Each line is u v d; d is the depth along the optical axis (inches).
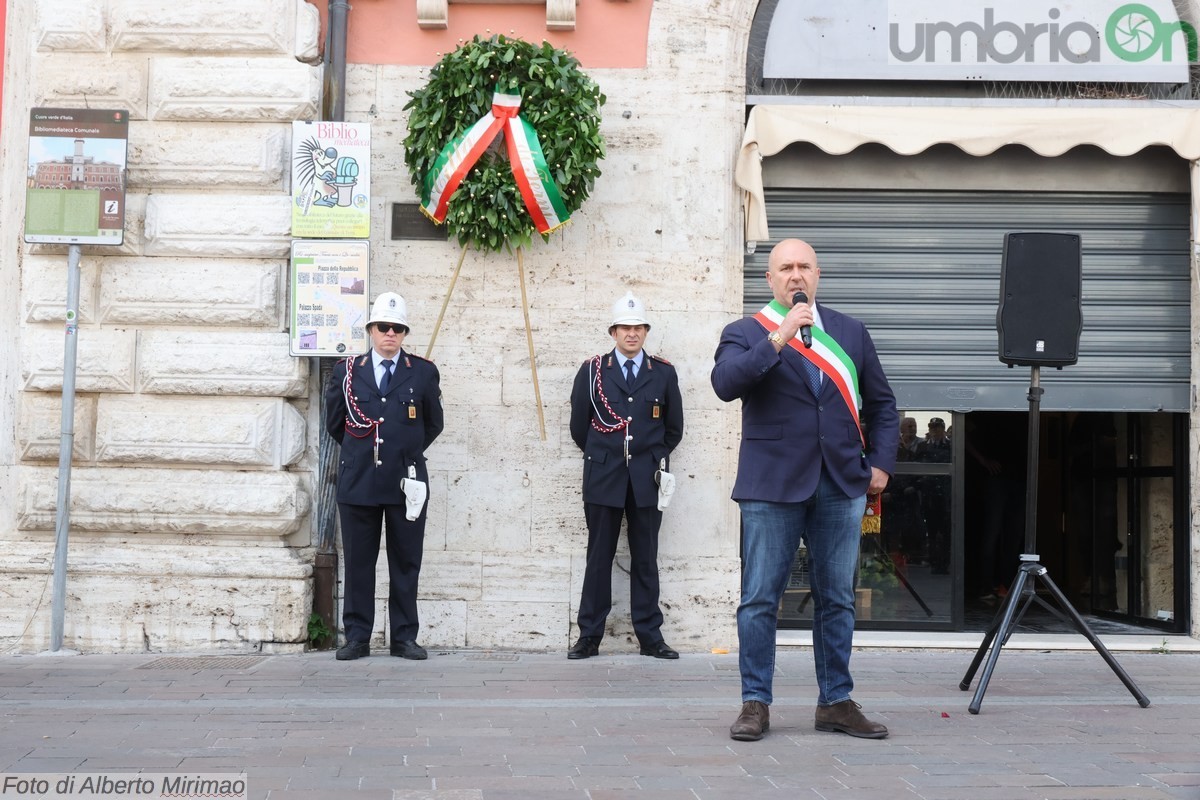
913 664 287.1
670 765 180.2
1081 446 380.5
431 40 311.6
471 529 305.3
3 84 306.8
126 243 296.4
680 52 311.1
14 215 305.4
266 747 188.9
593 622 291.7
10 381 303.0
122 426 296.2
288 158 301.3
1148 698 240.7
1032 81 316.8
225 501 294.5
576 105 298.5
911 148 307.6
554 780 170.1
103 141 287.7
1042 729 209.3
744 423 209.0
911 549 323.3
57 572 285.4
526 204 298.2
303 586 292.5
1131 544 347.6
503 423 306.7
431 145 299.0
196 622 290.0
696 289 308.5
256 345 297.0
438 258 308.2
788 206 321.1
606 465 290.0
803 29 317.7
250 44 301.0
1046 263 236.4
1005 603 236.8
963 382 319.9
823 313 212.1
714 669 275.7
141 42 300.8
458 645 302.7
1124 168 319.9
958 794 164.4
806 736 202.1
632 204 309.6
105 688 240.7
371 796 160.1
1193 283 317.4
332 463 303.9
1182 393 319.0
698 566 304.0
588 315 307.9
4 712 215.2
